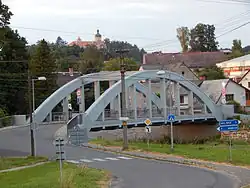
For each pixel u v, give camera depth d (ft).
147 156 125.39
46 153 141.18
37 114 225.97
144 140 214.28
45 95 286.25
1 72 262.67
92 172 89.56
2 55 262.47
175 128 244.01
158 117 220.23
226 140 208.44
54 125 227.81
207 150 133.08
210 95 303.27
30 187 70.59
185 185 73.82
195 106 274.16
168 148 142.51
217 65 417.28
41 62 291.38
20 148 155.02
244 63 395.96
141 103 275.39
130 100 236.02
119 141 177.99
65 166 103.09
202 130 251.39
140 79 214.48
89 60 398.21
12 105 273.33
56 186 68.95
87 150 146.72
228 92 305.12
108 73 232.12
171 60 446.19
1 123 228.43
